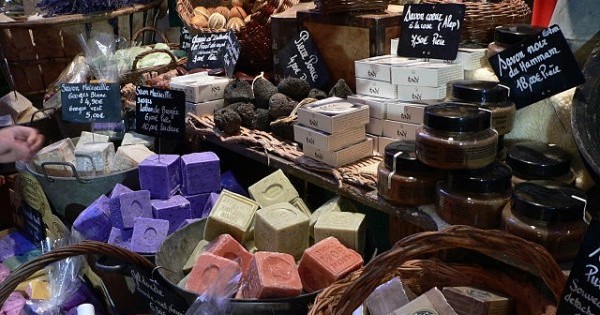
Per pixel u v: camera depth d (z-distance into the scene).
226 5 2.58
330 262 1.30
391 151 1.33
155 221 1.57
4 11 2.65
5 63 2.25
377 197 1.39
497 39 1.43
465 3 1.60
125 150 1.83
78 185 1.73
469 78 1.52
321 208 1.53
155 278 1.33
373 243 1.47
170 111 1.71
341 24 1.76
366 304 1.23
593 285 0.88
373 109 1.58
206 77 2.06
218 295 1.21
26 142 1.88
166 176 1.68
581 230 1.06
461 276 1.25
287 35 1.96
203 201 1.74
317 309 1.11
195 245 1.54
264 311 1.20
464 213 1.18
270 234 1.40
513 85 1.32
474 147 1.17
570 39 1.38
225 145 1.83
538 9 1.58
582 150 1.08
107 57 2.18
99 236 1.67
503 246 0.99
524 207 1.08
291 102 1.76
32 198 1.85
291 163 1.62
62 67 2.36
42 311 1.52
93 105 1.94
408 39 1.60
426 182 1.28
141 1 2.55
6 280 1.23
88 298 1.63
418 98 1.50
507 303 1.17
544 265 0.98
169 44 2.68
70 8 2.37
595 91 1.20
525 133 1.41
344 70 1.82
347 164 1.54
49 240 1.70
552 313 1.07
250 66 2.23
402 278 1.28
